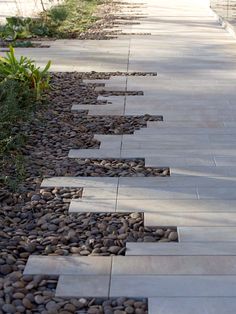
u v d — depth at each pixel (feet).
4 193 15.10
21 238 12.92
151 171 16.66
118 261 11.91
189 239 12.72
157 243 12.59
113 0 64.13
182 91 25.35
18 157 17.25
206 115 21.77
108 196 14.97
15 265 11.83
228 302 10.50
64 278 11.33
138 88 25.94
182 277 11.28
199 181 15.84
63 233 13.16
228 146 18.49
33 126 20.45
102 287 11.02
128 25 45.83
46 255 12.21
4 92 21.11
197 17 50.98
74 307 10.46
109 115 21.98
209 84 26.53
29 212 14.19
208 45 36.68
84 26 44.83
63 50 35.24
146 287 10.99
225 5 44.65
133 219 13.70
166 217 13.73
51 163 17.30
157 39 39.06
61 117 21.68
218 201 14.56
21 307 10.41
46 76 26.63
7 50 35.19
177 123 20.90
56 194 15.16
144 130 20.20
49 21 44.37
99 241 12.73
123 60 32.09
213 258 11.94
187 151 18.10
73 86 26.35
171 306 10.42
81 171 16.67
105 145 18.78
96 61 31.89
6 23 42.65
